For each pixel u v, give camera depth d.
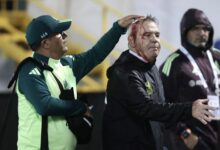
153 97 12.80
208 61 16.02
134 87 12.47
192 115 11.94
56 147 12.63
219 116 15.64
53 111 12.37
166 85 15.70
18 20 28.44
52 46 12.92
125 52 13.03
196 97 15.61
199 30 15.84
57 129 12.62
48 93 12.49
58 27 12.89
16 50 26.70
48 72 12.76
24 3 28.72
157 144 12.94
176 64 15.77
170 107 12.12
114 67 12.85
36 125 12.59
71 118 12.65
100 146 17.80
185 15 16.05
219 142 15.70
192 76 15.66
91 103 17.92
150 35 12.80
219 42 25.12
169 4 26.50
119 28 13.80
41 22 12.90
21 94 12.73
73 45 27.28
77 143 13.11
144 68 12.85
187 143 15.45
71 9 27.91
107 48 13.87
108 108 12.91
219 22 25.75
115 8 27.28
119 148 12.74
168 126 15.13
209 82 15.80
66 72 13.16
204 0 26.02
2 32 27.95
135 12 26.94
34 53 13.05
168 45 25.78
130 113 12.70
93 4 27.69
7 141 17.75
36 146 12.59
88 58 13.77
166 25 26.38
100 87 25.12
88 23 27.66
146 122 12.78
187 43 15.99
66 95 12.65
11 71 27.77
